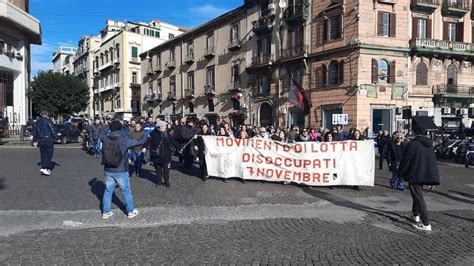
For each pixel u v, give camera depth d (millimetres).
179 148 13867
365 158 11344
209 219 7496
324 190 11117
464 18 32625
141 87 60500
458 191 11469
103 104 73688
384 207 9039
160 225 7012
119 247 5816
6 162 14984
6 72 33125
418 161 7344
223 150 11945
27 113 35031
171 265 5188
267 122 37125
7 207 7906
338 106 30094
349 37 29234
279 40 35156
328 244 6234
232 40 40844
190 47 47812
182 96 49125
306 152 11531
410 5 30406
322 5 31203
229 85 41250
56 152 20469
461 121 32312
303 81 32938
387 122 29797
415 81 30844
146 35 65875
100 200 8742
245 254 5672
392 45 29703
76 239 6117
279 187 11297
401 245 6285
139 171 12609
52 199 8727
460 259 5684
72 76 50875
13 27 31656
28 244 5832
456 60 32406
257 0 37156
